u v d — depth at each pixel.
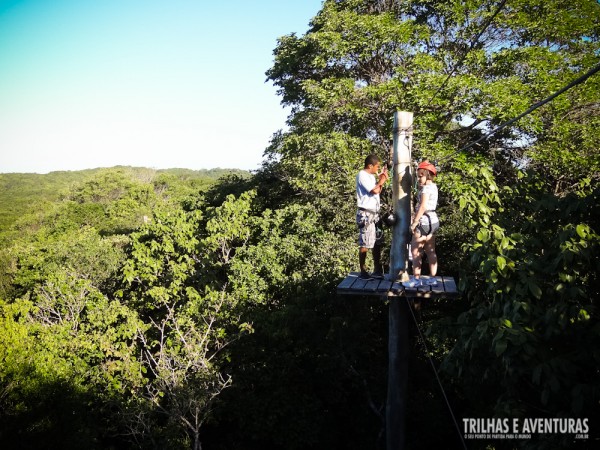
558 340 4.19
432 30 18.23
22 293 24.91
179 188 73.06
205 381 10.50
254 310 12.91
